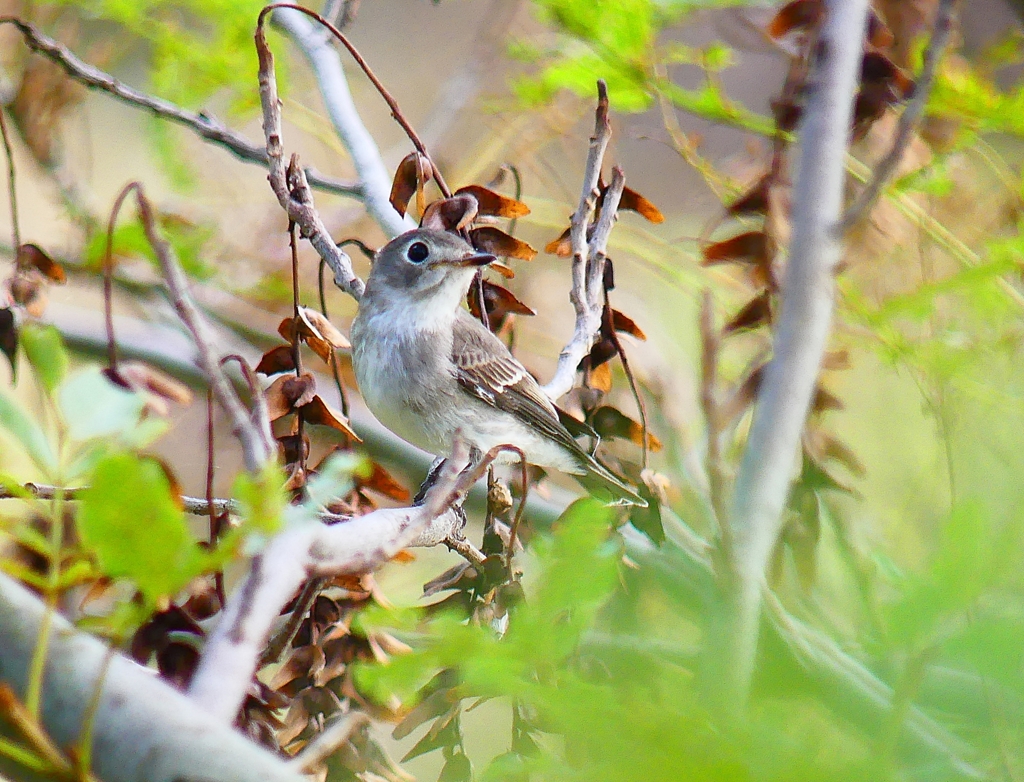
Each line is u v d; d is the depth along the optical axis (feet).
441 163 51.11
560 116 49.49
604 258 32.83
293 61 50.75
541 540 12.32
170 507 10.46
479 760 29.35
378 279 39.17
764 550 27.22
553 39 48.93
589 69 40.68
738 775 10.48
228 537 11.50
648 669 20.67
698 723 11.00
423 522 16.35
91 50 48.42
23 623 14.78
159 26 44.50
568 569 11.84
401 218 38.86
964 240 42.39
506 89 54.85
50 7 48.26
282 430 27.53
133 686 14.20
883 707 26.50
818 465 30.68
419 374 38.34
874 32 35.81
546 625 11.78
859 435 44.60
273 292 50.44
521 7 52.60
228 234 50.83
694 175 52.54
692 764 10.50
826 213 29.76
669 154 54.39
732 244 32.86
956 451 34.73
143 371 21.06
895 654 11.96
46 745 12.26
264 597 14.97
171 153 45.91
